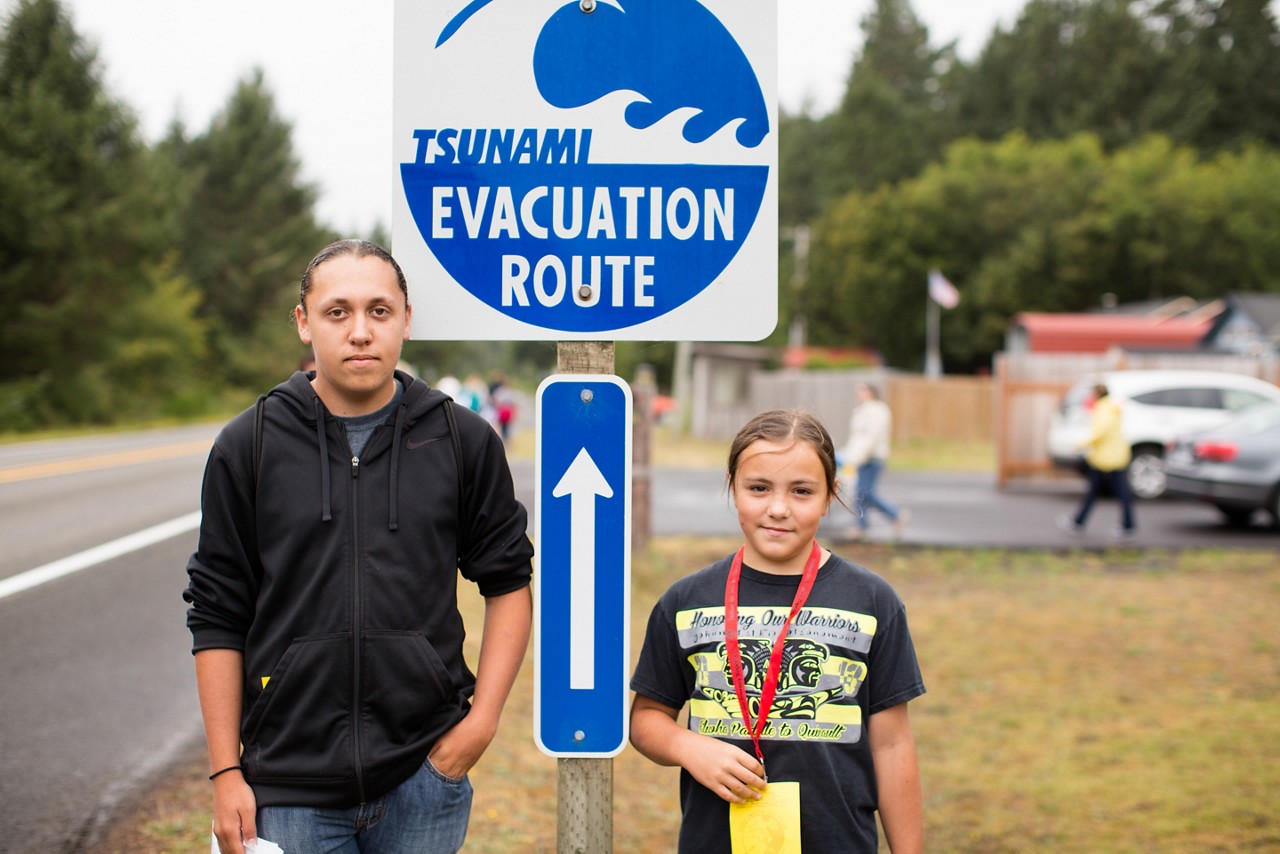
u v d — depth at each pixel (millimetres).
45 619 6910
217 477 1968
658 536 10727
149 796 4203
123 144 37812
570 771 2193
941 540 11188
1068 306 46469
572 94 2197
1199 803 4262
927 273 48500
